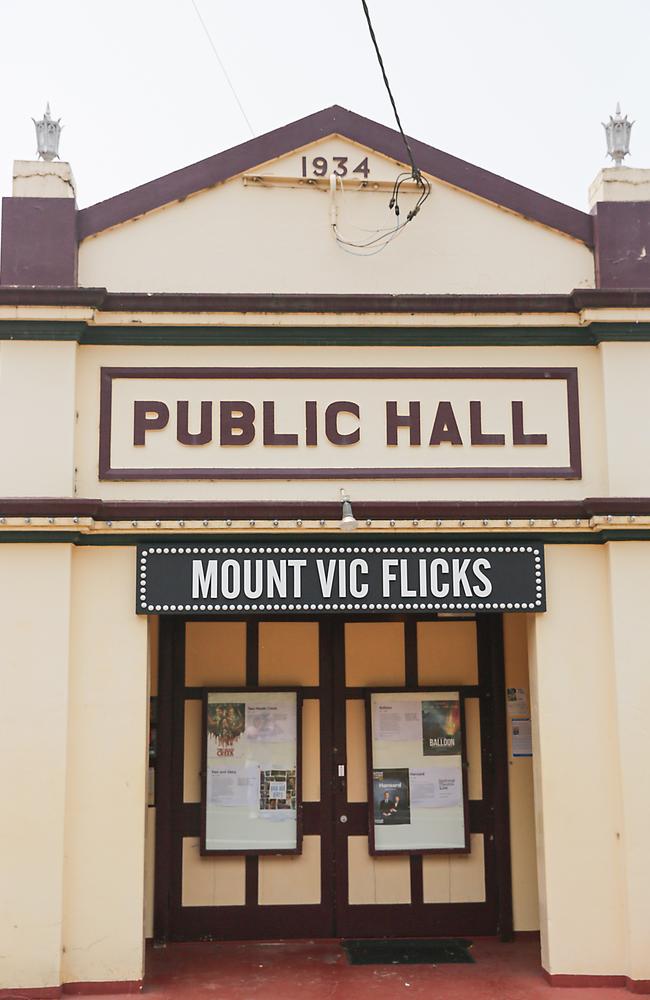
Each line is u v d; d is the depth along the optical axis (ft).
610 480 26.43
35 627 25.08
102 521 25.55
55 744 24.68
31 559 25.31
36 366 26.04
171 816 28.60
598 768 25.58
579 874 25.14
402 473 26.48
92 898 24.40
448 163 27.53
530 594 26.03
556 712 25.79
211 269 26.94
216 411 26.55
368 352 26.96
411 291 27.09
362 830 28.78
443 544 26.16
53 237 26.53
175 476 26.14
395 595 25.90
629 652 25.76
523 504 26.11
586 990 24.52
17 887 24.11
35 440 25.77
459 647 29.84
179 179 27.09
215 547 25.79
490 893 28.66
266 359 26.78
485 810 29.09
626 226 27.32
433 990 24.48
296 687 29.32
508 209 27.50
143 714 25.17
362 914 28.40
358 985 24.80
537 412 26.96
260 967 26.09
